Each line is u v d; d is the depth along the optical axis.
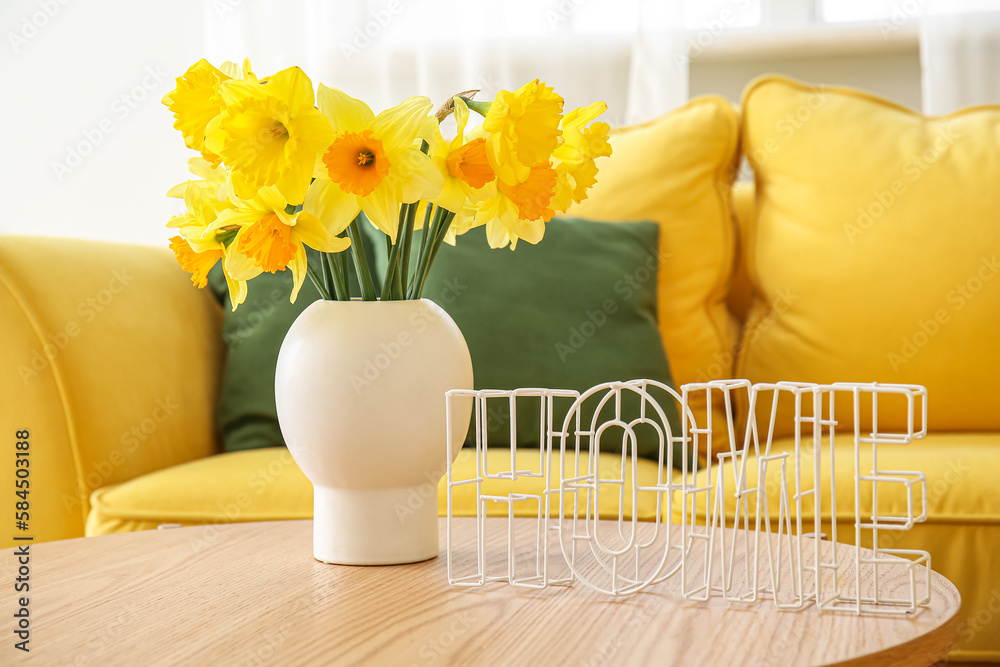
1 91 2.46
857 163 1.63
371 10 2.38
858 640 0.55
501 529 0.92
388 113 0.70
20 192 2.47
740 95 2.36
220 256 0.74
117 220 2.46
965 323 1.52
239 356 1.53
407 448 0.74
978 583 1.14
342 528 0.76
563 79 2.31
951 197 1.57
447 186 0.71
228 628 0.60
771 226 1.68
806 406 1.58
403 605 0.64
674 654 0.53
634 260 1.58
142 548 0.85
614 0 2.29
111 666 0.52
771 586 0.68
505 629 0.58
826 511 1.15
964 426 1.53
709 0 2.33
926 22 2.14
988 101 2.12
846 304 1.57
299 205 0.72
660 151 1.72
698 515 1.16
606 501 1.17
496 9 2.31
